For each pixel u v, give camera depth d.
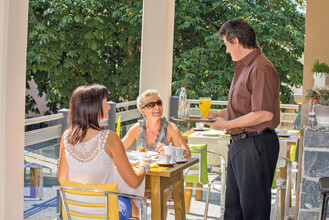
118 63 13.55
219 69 12.31
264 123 3.04
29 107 14.25
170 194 3.75
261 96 2.97
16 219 3.16
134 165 3.21
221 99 11.75
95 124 2.87
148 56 5.91
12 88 3.05
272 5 12.80
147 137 3.88
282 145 4.58
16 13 3.05
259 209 3.08
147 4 5.86
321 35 4.59
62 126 4.21
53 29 12.31
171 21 6.13
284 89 13.07
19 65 3.11
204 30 12.42
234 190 3.30
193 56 11.99
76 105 2.87
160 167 3.21
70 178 2.88
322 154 3.38
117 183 2.73
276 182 4.29
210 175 4.68
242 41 3.06
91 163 2.83
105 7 12.42
